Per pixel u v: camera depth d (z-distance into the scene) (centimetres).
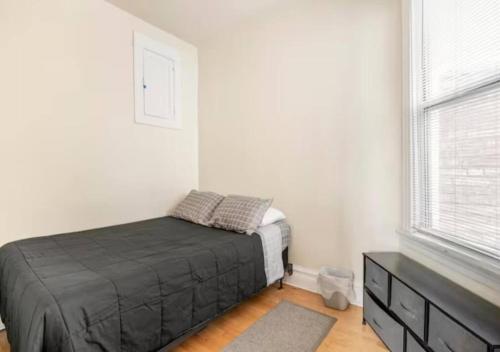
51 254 160
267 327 185
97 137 240
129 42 263
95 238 198
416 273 159
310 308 212
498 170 130
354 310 209
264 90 279
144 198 280
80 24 227
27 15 198
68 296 108
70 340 100
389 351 160
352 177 225
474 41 141
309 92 247
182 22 282
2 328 181
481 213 140
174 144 311
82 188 231
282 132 267
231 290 183
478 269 132
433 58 174
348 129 226
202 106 335
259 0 247
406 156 194
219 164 320
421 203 187
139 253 166
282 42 264
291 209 261
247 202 242
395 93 204
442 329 118
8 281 141
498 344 93
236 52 299
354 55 221
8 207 193
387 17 206
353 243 225
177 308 146
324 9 237
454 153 158
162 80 296
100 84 241
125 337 121
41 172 207
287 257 254
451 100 160
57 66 214
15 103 194
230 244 193
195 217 261
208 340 171
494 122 131
